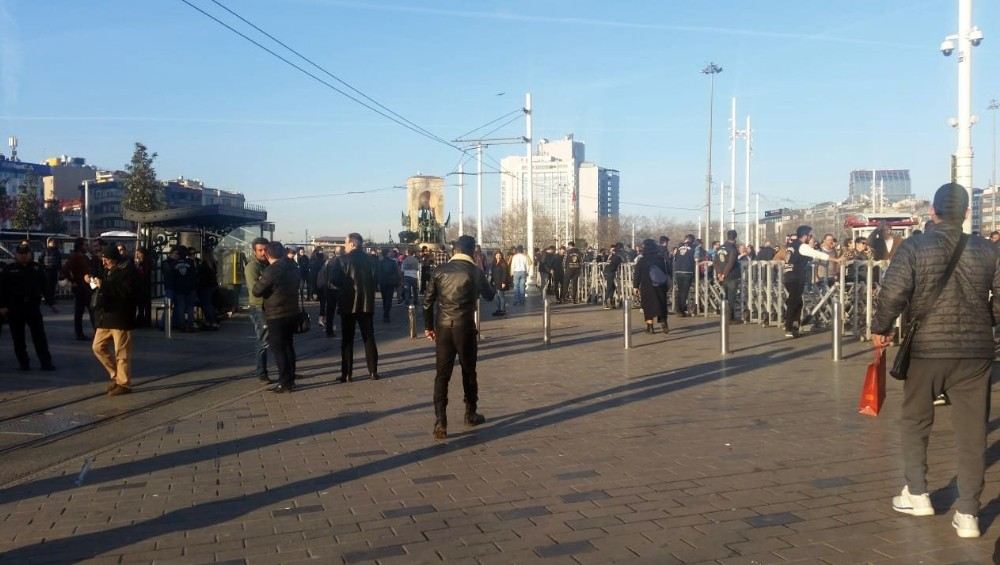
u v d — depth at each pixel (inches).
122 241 1466.5
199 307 763.4
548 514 229.5
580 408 376.5
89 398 426.3
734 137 1867.6
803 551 197.6
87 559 204.1
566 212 2822.3
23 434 345.4
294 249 1128.2
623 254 1029.2
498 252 954.7
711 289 837.2
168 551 208.1
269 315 429.4
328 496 251.4
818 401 380.2
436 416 323.0
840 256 695.1
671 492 246.8
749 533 210.4
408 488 257.9
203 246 872.9
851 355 532.7
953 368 205.5
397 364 532.1
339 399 411.5
